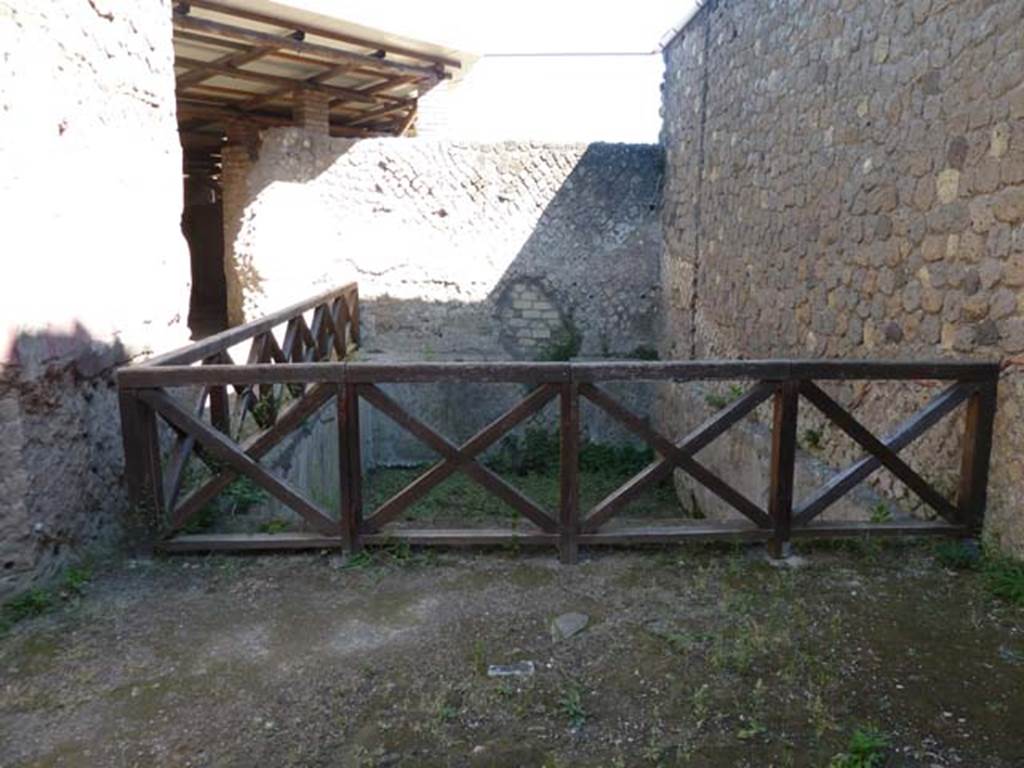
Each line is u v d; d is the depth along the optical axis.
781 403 2.73
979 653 2.16
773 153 4.68
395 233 7.66
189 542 2.75
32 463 2.41
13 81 2.31
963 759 1.72
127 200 3.12
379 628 2.31
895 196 3.35
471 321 7.82
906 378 2.72
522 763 1.72
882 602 2.46
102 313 2.90
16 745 1.78
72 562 2.64
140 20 3.22
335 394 2.69
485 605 2.45
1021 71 2.55
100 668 2.09
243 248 7.33
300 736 1.81
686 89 6.73
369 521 2.78
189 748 1.77
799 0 4.28
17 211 2.33
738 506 2.79
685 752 1.75
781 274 4.59
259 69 6.86
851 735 1.81
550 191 7.70
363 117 9.78
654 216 7.78
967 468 2.81
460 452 2.73
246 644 2.21
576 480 2.73
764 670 2.08
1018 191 2.58
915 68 3.17
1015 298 2.62
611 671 2.08
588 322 7.88
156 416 2.80
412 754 1.75
